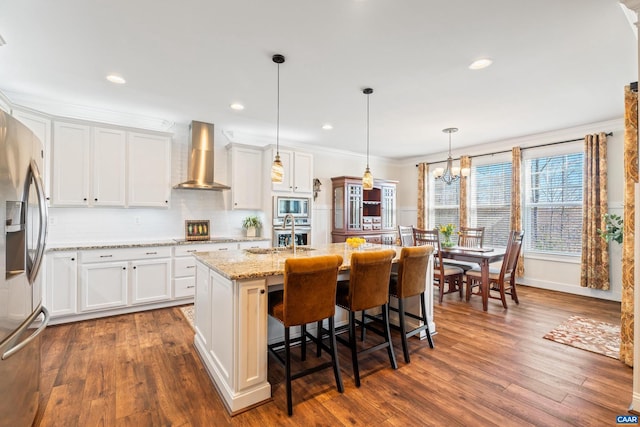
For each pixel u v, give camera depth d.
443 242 4.76
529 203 5.18
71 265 3.39
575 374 2.37
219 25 2.13
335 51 2.48
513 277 4.22
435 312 3.84
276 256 2.73
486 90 3.25
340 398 2.09
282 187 4.83
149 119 4.19
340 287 2.62
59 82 3.06
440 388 2.20
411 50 2.46
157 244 3.88
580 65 2.71
